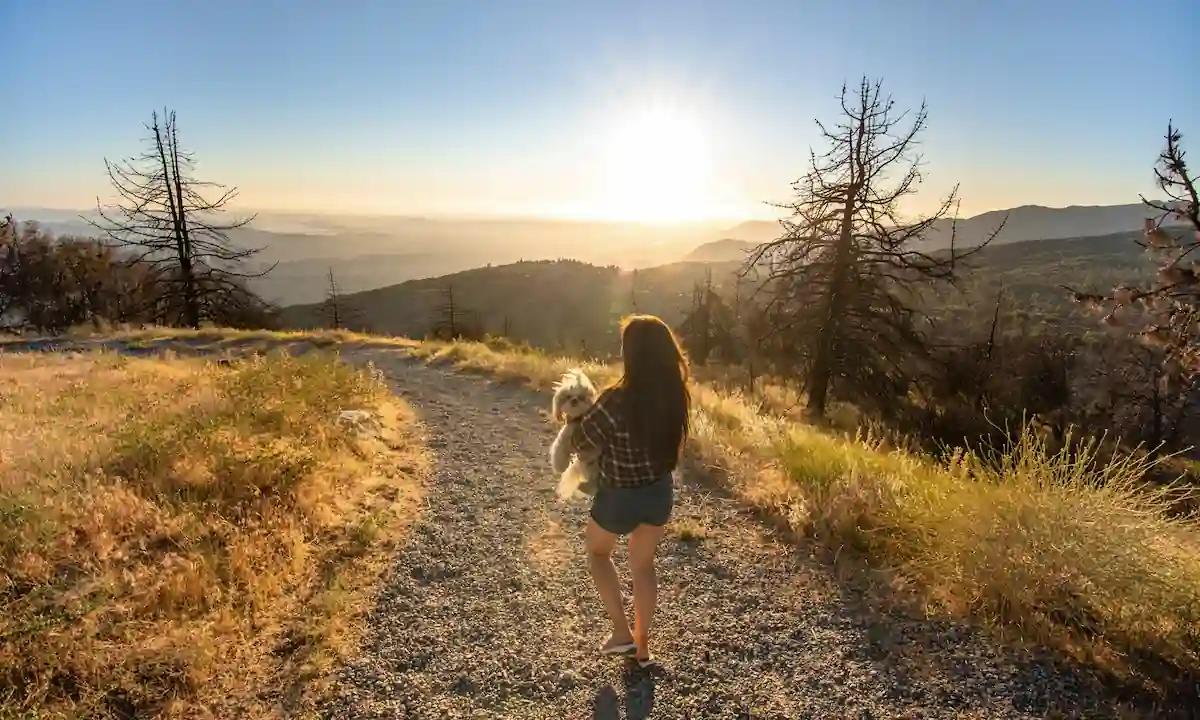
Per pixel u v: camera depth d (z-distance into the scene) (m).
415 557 5.29
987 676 3.56
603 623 4.31
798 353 19.86
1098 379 30.55
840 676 3.64
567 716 3.40
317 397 9.58
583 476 3.48
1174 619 3.77
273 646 3.94
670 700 3.50
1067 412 26.39
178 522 4.96
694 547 5.36
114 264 43.06
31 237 43.78
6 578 4.02
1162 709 3.24
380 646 4.02
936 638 3.92
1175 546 4.23
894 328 17.94
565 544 5.62
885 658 3.78
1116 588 3.90
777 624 4.19
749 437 8.37
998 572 4.15
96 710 3.20
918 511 5.16
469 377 14.51
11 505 4.73
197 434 6.80
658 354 3.34
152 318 29.20
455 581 4.91
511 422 10.33
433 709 3.45
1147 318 9.86
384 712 3.43
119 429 7.03
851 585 4.61
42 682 3.26
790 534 5.52
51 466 5.82
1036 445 4.94
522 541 5.66
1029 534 4.17
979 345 24.14
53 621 3.64
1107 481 4.48
